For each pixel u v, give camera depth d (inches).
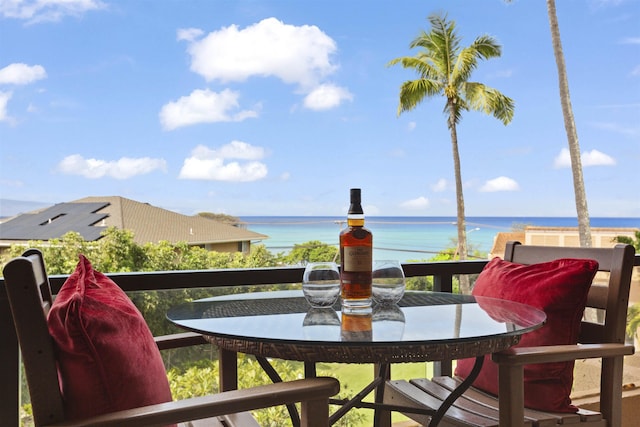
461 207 820.0
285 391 45.4
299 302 70.1
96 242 710.5
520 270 73.7
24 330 41.3
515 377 55.7
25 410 67.9
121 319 46.9
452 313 60.9
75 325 42.8
